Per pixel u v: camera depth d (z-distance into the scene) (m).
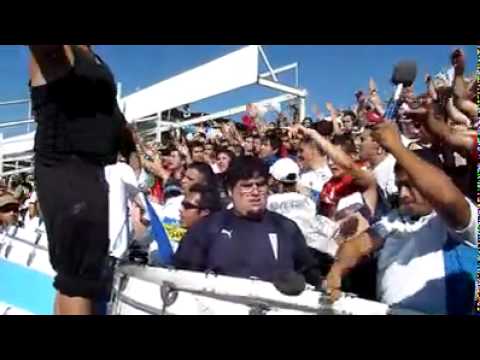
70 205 1.83
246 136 6.57
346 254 2.12
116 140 2.07
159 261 2.75
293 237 2.66
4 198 4.94
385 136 1.75
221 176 4.09
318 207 3.59
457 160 2.58
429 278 2.07
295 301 1.84
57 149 1.87
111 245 2.70
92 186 1.89
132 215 2.97
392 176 3.34
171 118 9.36
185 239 2.69
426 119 2.35
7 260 3.98
